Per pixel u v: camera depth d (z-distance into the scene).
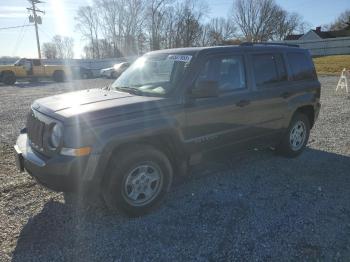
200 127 4.19
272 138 5.38
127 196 3.70
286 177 4.99
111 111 3.56
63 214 3.91
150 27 59.53
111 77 32.53
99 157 3.42
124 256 3.16
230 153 4.77
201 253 3.20
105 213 3.92
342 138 7.14
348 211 3.99
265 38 76.00
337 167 5.43
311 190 4.55
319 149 6.39
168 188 4.02
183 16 58.97
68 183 3.40
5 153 6.19
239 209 4.02
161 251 3.23
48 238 3.44
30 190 4.54
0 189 4.56
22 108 12.12
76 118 3.38
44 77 28.28
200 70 4.18
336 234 3.50
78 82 27.23
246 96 4.71
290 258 3.13
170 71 4.28
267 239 3.42
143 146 3.78
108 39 65.75
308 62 6.01
